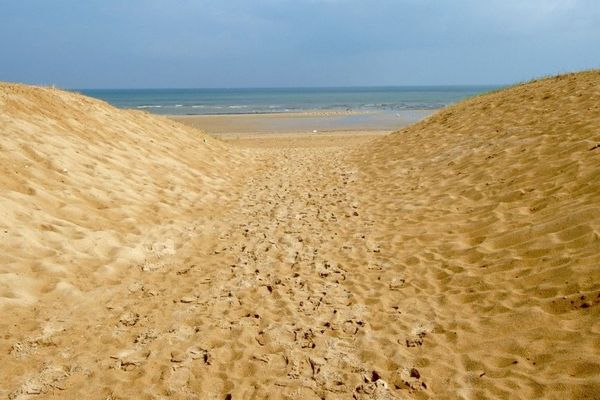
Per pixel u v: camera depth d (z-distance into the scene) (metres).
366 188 8.80
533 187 5.86
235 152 13.56
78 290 4.50
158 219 6.84
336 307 4.34
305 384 3.21
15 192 5.78
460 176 7.54
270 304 4.45
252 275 5.15
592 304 3.37
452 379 3.11
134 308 4.35
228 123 31.31
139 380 3.29
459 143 9.54
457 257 4.92
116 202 6.88
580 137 6.73
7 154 6.61
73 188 6.68
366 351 3.55
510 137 8.28
